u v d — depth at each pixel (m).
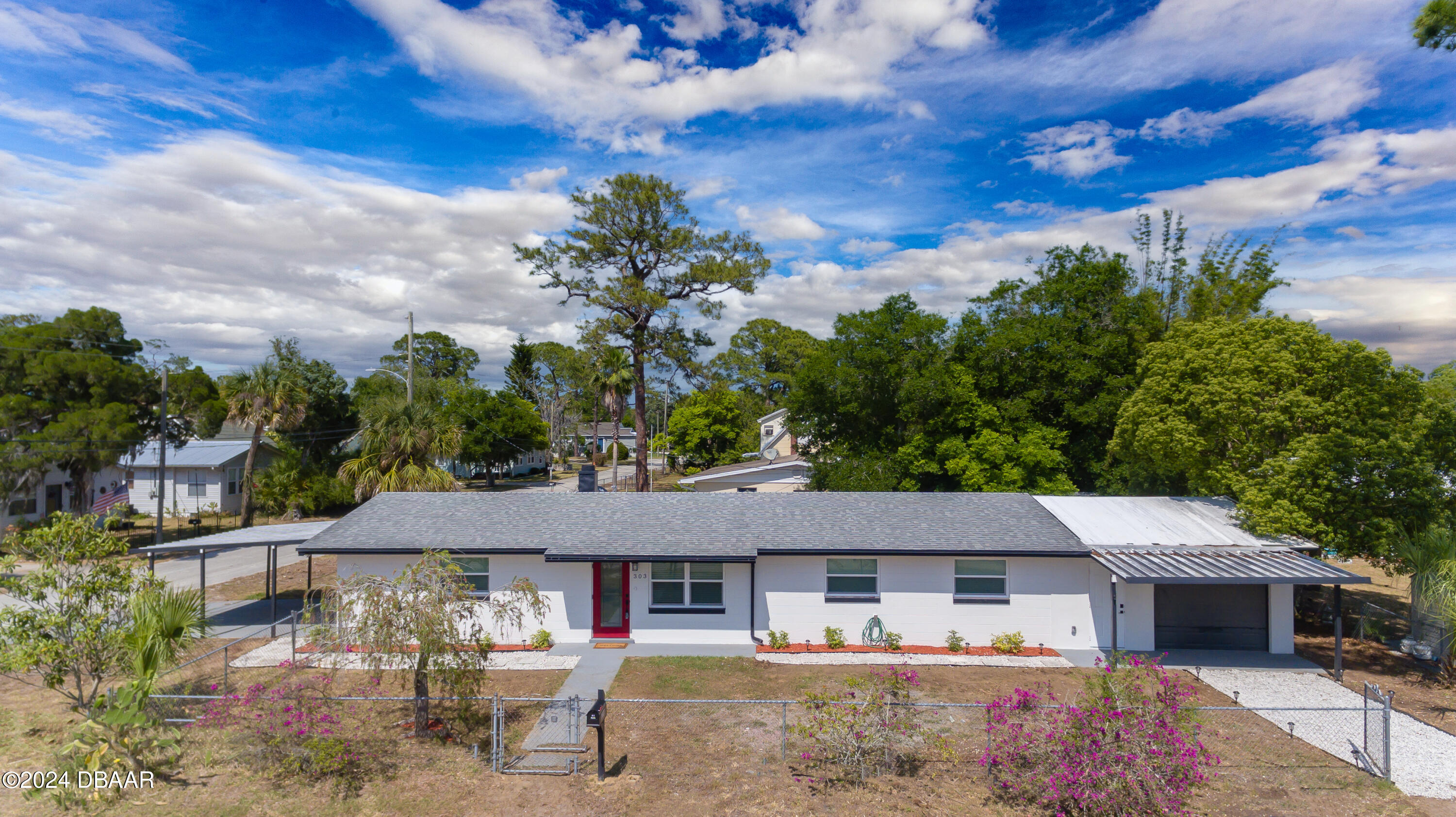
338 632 12.07
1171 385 20.44
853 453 32.75
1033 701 10.51
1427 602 16.12
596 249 42.94
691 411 65.56
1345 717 13.33
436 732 12.19
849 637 17.75
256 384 37.12
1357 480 17.28
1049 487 27.95
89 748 10.49
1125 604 17.58
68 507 37.28
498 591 17.75
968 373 30.83
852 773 10.76
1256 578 15.17
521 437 57.50
